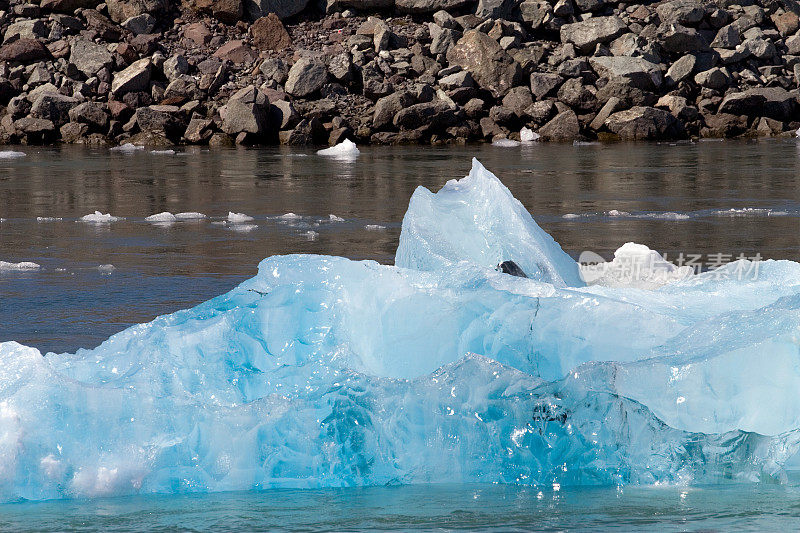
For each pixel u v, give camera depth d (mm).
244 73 97500
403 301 13852
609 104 94188
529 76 98625
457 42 99812
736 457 11633
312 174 57781
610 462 11672
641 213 38875
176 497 11156
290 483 11672
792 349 11492
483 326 13516
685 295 14812
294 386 12898
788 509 10039
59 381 11734
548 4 105500
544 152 75688
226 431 11688
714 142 86312
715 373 11445
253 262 27688
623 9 107312
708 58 101500
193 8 104688
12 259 28500
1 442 11219
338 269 14023
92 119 90375
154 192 47938
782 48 105812
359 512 10172
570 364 13102
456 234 18531
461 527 9492
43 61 95750
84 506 10781
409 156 72625
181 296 22688
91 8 102562
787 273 16047
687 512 9930
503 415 11906
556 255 20016
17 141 89625
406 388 12062
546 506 10305
